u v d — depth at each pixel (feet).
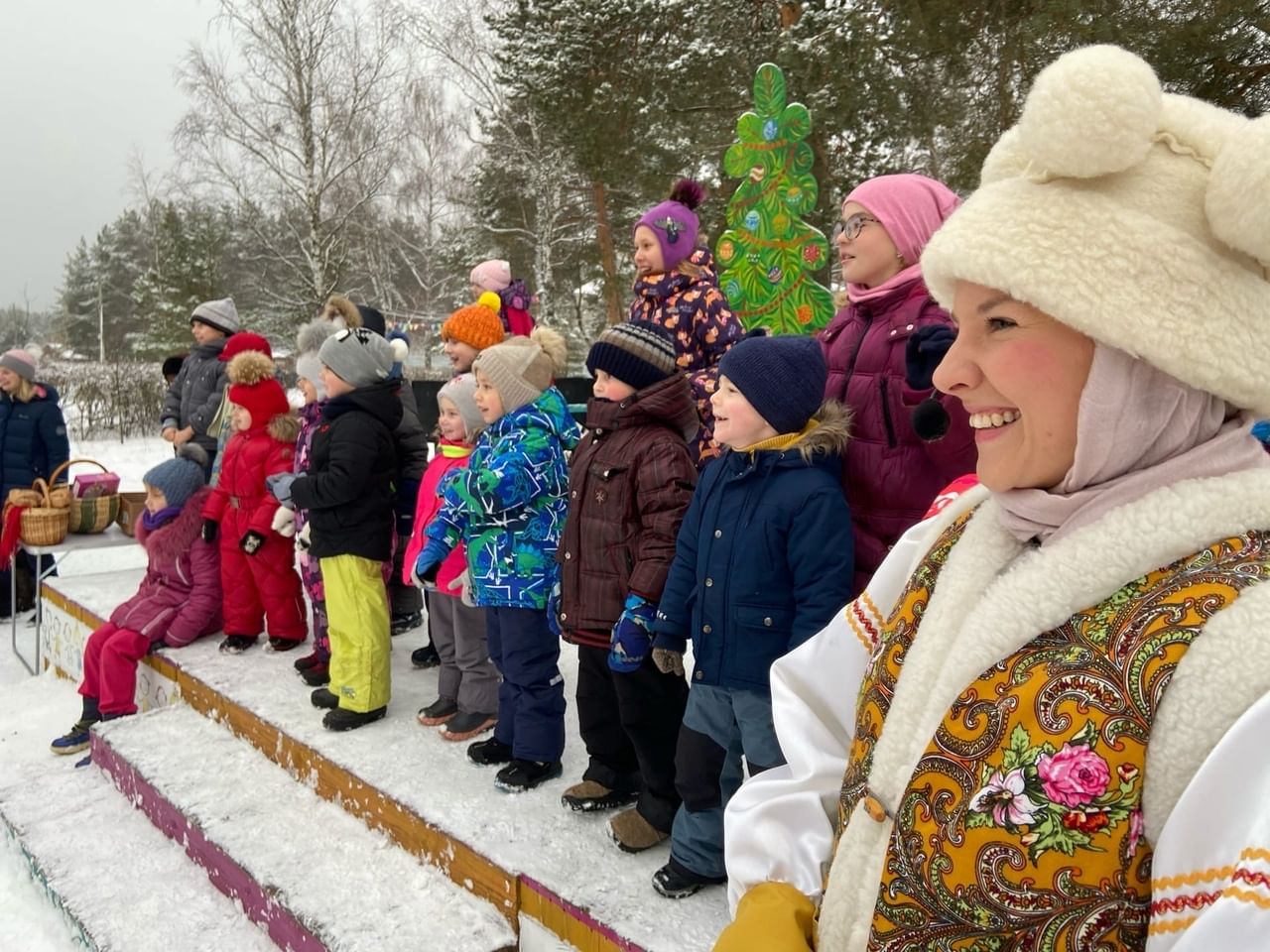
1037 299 2.48
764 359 6.01
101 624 13.55
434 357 65.87
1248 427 2.55
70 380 52.54
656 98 31.30
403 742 9.50
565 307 52.08
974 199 2.78
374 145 52.54
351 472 9.62
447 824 7.66
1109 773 2.22
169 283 77.56
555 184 43.93
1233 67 19.93
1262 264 2.37
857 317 7.02
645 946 5.83
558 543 8.57
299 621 12.80
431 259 59.62
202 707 11.54
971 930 2.45
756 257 14.58
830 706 3.72
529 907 6.82
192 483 13.44
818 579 5.72
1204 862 2.04
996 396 2.73
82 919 8.17
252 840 8.49
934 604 3.01
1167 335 2.32
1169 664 2.19
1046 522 2.66
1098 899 2.23
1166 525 2.37
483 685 9.65
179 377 18.12
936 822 2.53
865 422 6.52
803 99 24.22
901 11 23.12
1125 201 2.46
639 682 7.25
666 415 7.60
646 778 7.32
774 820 3.48
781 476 6.01
